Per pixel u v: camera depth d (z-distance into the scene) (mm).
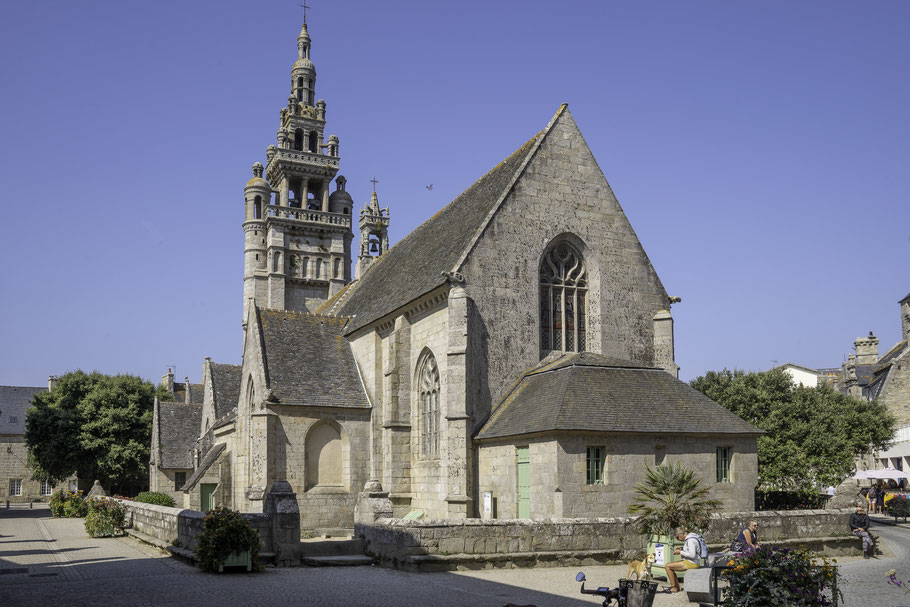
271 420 40938
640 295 41688
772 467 49438
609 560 26781
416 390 41125
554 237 40000
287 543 27094
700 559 21891
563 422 30875
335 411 42719
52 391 91375
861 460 80812
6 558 28953
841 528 30469
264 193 75188
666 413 33625
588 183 41469
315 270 74938
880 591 21156
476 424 36469
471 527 25641
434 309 39375
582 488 31078
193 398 97750
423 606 18781
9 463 111062
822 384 59812
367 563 27078
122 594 20219
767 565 15562
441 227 48094
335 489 42000
